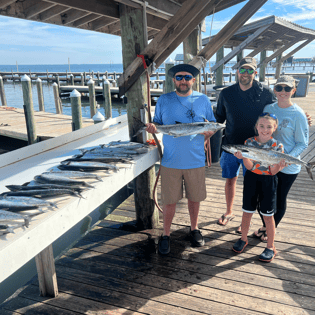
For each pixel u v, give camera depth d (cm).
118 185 274
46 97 2577
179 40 323
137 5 302
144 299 247
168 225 317
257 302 240
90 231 364
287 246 317
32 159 427
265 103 297
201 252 312
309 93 1656
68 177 257
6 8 305
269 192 274
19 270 370
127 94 341
